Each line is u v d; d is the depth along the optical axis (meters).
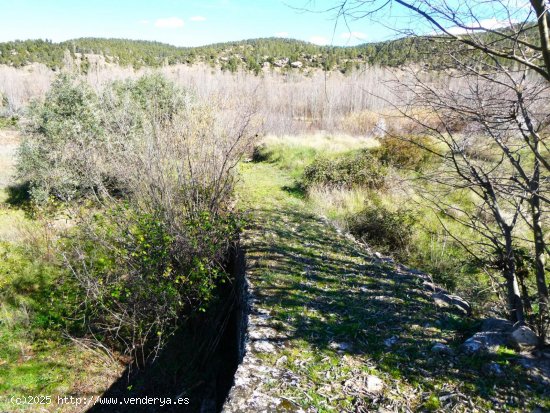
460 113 3.18
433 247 6.64
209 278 5.13
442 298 4.24
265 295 4.32
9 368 5.10
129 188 6.25
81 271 5.93
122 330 5.64
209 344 5.00
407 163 9.88
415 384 2.92
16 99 38.62
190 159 6.16
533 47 2.45
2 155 16.89
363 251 5.77
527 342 3.16
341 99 32.62
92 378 4.95
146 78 13.42
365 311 4.00
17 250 7.73
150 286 4.91
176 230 5.22
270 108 30.69
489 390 2.79
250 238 6.08
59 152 9.94
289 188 10.31
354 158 10.78
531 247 4.47
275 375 3.03
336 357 3.27
